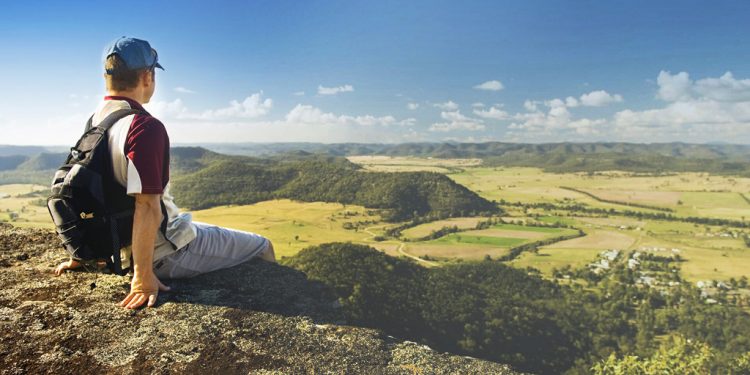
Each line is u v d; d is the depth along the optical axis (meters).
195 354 2.46
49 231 4.69
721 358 45.97
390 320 37.00
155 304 3.02
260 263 4.05
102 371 2.25
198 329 2.73
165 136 3.00
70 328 2.64
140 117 2.91
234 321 2.90
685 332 65.69
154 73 3.26
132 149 2.82
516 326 53.72
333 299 3.55
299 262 55.75
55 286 3.22
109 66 3.02
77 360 2.33
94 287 3.22
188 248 3.49
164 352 2.45
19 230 4.69
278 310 3.17
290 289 3.59
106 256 3.21
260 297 3.34
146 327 2.70
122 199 3.02
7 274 3.44
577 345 55.19
